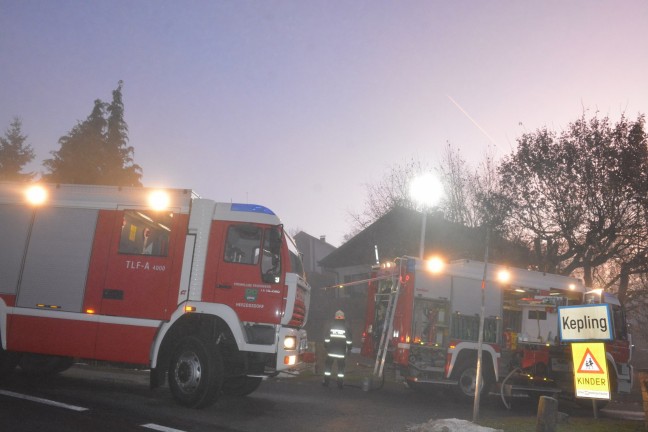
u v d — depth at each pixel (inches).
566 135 973.8
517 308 599.8
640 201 908.0
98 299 380.2
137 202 391.2
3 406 319.6
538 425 310.3
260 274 375.9
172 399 390.3
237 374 379.6
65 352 378.3
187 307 370.3
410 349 538.3
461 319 561.0
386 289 592.4
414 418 395.2
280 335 370.6
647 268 930.7
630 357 609.6
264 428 319.9
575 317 429.4
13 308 387.9
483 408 510.3
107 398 372.2
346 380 625.6
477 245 984.3
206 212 385.1
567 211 935.7
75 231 393.1
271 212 388.8
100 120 1470.2
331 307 1234.6
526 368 559.5
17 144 1691.7
